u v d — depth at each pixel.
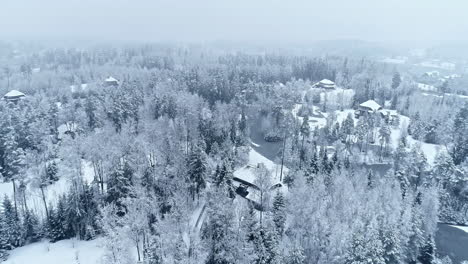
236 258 57.22
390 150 127.06
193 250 55.34
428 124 144.38
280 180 100.50
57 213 73.62
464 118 141.25
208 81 183.50
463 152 119.12
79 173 77.31
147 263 54.12
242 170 101.19
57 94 190.12
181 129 113.44
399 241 63.06
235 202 77.81
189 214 73.75
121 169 77.44
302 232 66.62
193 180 84.06
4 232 67.94
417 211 72.56
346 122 136.62
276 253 56.78
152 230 67.25
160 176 81.75
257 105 174.75
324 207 72.25
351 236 60.59
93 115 141.62
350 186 78.69
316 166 95.50
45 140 112.62
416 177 101.12
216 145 105.75
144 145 87.81
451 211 93.00
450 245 80.06
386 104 197.25
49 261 63.66
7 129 106.00
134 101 144.25
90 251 66.50
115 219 63.75
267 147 135.50
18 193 80.81
